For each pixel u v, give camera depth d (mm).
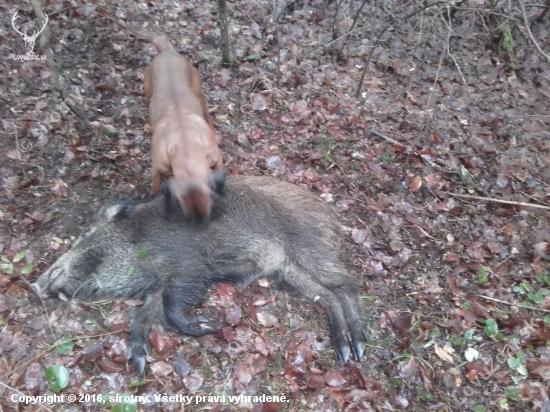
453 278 1459
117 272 1367
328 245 1471
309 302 1389
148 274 1370
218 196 1361
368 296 1406
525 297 1445
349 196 1649
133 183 1590
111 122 1739
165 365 1207
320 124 1863
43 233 1426
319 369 1252
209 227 1398
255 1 2375
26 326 1238
